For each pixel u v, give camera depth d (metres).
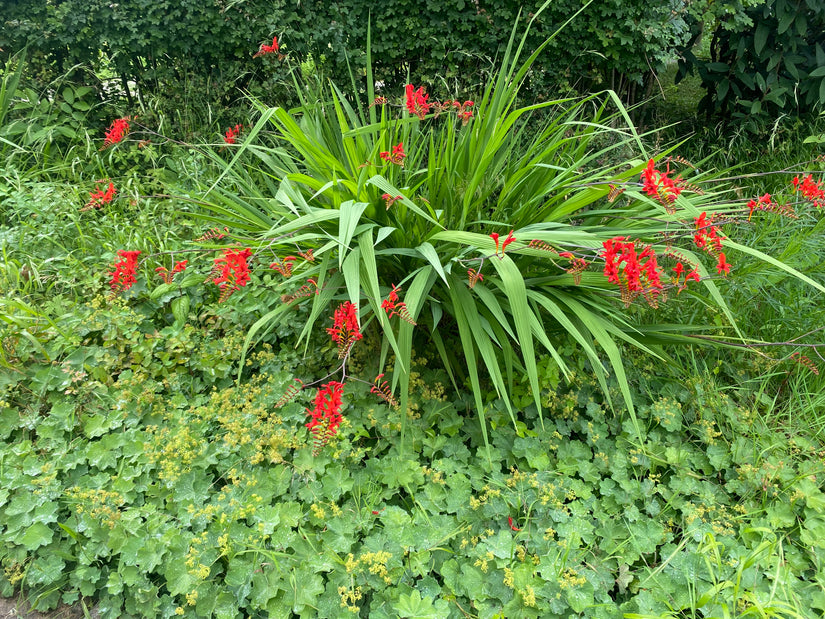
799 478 2.16
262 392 2.50
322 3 4.44
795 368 2.62
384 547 1.95
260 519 2.01
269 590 1.83
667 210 2.00
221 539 1.89
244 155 3.80
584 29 4.32
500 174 2.62
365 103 4.68
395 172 2.49
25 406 2.45
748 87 4.98
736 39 4.74
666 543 2.06
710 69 4.84
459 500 2.12
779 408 2.62
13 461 2.22
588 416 2.58
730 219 2.30
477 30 4.48
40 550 2.01
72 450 2.29
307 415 2.41
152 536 1.99
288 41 4.44
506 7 4.33
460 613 1.84
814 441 2.42
